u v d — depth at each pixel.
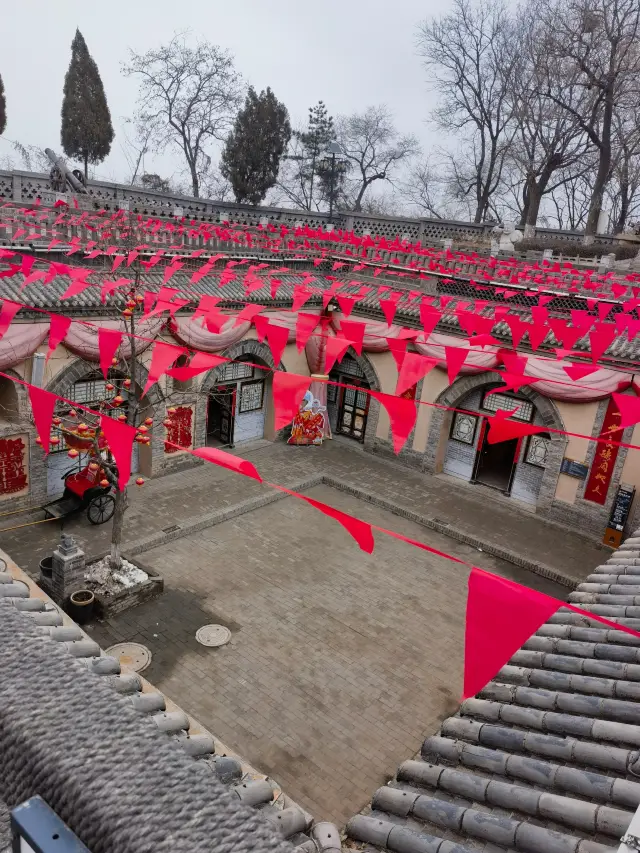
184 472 21.91
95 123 33.59
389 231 33.69
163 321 19.12
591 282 19.59
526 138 43.62
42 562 15.01
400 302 20.59
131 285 14.76
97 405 18.97
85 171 34.47
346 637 14.81
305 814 4.93
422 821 4.91
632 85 37.28
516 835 4.38
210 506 19.81
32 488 17.84
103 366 7.71
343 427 26.73
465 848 4.38
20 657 2.14
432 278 22.05
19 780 1.77
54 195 23.27
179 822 1.54
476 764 5.32
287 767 11.30
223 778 4.76
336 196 53.22
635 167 42.81
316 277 24.59
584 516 20.05
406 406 5.79
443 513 20.98
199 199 30.62
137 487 20.45
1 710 1.89
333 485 22.70
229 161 34.19
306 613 15.52
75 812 1.60
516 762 5.14
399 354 8.93
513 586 3.54
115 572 15.32
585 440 19.61
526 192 46.31
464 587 17.31
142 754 1.76
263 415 25.44
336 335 24.41
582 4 36.91
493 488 22.89
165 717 4.89
